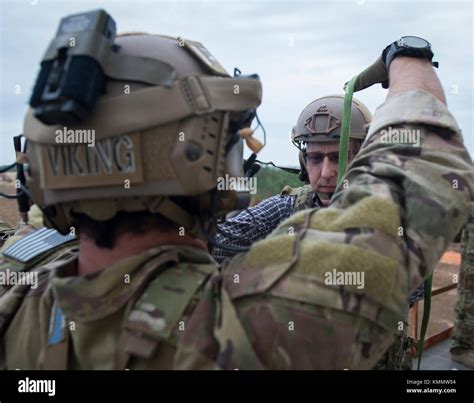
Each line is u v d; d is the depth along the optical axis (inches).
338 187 34.6
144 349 28.0
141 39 33.4
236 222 75.2
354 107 76.7
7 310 36.1
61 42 28.9
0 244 67.4
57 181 31.3
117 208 31.3
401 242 29.5
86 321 30.1
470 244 125.7
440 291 148.0
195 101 30.0
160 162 29.9
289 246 29.1
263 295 28.0
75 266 36.1
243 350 26.7
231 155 35.2
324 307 27.3
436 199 30.2
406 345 63.9
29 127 32.9
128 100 29.5
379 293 27.9
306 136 76.3
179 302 29.2
